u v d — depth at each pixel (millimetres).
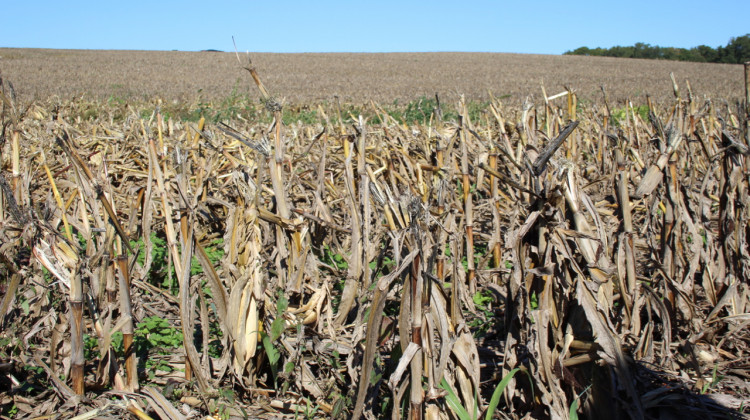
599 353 2406
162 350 3227
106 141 6469
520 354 2752
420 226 2475
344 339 3086
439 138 5273
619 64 58875
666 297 3324
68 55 58094
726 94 31922
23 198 3957
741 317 3133
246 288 2705
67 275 2639
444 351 2270
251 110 16172
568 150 5531
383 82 38469
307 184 4711
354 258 3307
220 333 3447
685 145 5152
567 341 2559
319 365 2914
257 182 3215
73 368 2682
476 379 2475
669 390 2727
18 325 3104
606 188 5742
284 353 2885
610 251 3133
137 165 6418
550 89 35062
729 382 2924
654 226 4012
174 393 2830
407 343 2246
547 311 2535
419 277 2146
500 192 4941
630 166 5668
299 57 61156
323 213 4172
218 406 2736
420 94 28969
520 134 3744
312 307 2994
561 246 2471
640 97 27516
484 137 7258
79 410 2707
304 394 2906
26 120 7957
